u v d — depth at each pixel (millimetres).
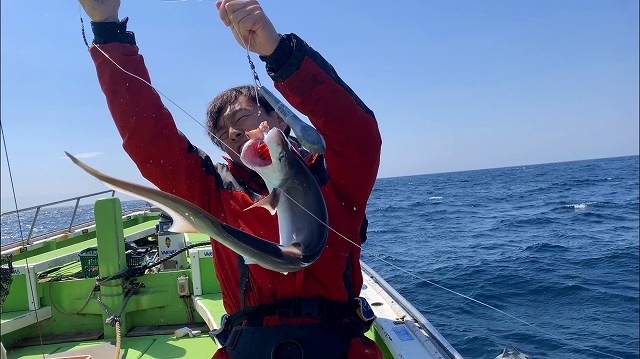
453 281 9406
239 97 2141
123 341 3646
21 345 3689
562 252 12992
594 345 5773
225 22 1695
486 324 6207
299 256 1648
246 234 1505
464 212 27125
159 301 3904
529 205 30422
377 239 15930
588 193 38719
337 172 1895
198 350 3443
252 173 2119
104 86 1779
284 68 1682
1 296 2877
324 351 1736
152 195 1170
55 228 6309
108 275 3746
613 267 10750
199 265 3885
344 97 1755
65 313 3857
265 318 1809
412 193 52781
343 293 1852
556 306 7719
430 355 2449
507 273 10031
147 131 1814
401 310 3086
